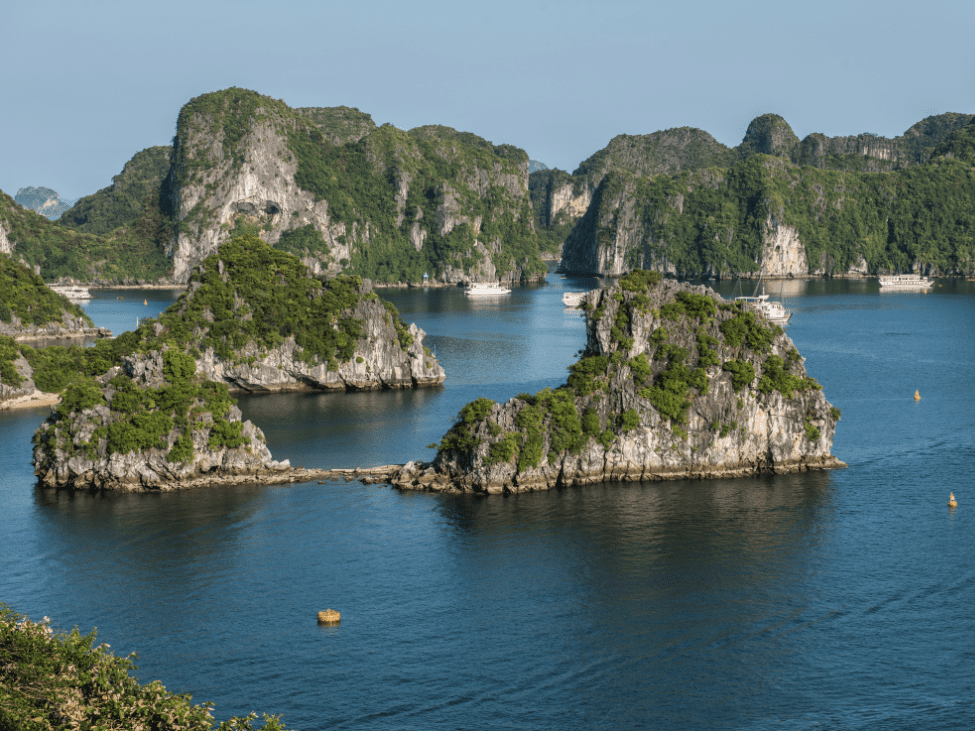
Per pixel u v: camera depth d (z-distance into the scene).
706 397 114.25
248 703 65.06
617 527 97.81
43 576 85.50
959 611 78.62
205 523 99.19
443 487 110.06
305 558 90.12
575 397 114.00
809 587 83.44
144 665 69.81
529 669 69.75
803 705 64.94
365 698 65.88
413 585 84.12
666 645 73.31
